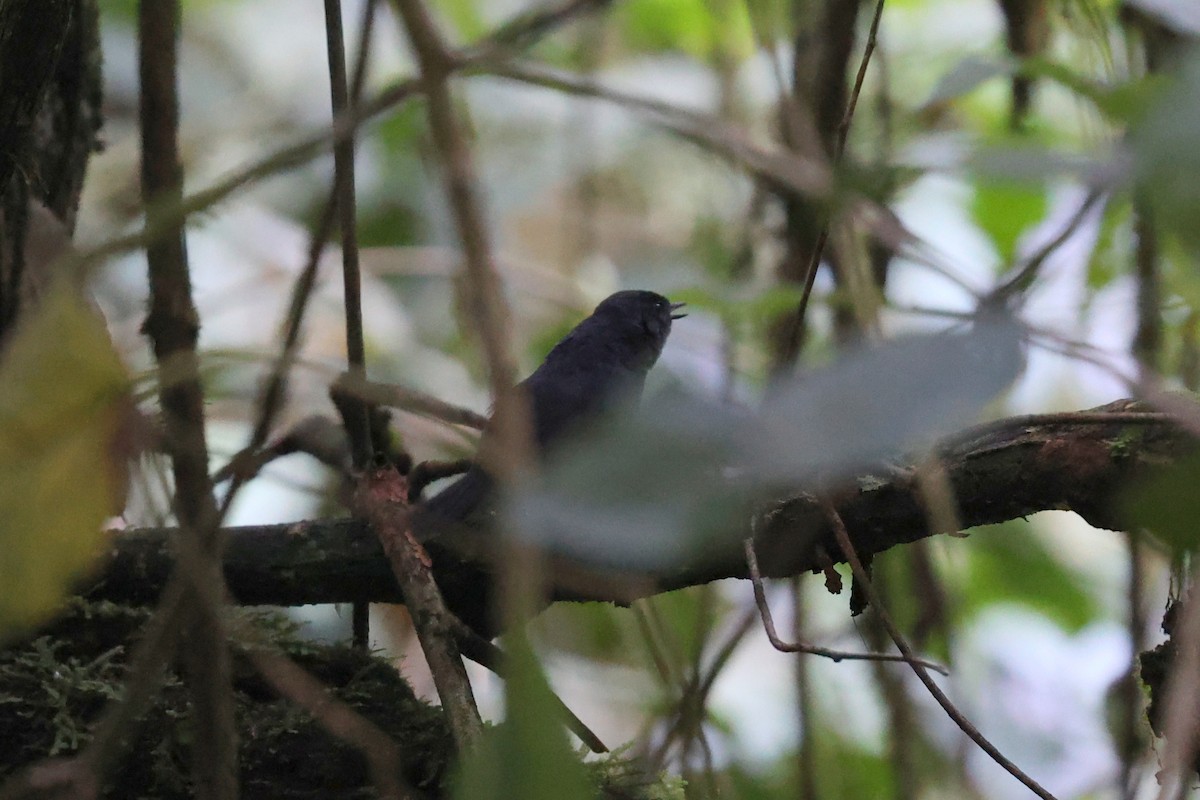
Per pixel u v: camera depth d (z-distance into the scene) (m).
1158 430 3.35
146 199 2.19
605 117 8.67
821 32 5.00
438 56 1.52
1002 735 6.94
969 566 7.26
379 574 4.41
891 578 6.02
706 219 7.72
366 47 2.43
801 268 5.09
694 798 4.46
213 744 2.14
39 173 4.95
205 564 2.10
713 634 6.55
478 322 1.49
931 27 7.70
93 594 4.33
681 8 7.95
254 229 9.21
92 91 5.71
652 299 6.64
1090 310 4.11
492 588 4.25
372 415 4.76
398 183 9.05
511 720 1.33
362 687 4.25
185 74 10.51
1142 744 4.72
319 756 4.00
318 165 9.52
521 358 7.98
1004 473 3.60
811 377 1.38
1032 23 4.92
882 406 1.34
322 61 10.92
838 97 4.98
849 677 6.97
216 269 8.99
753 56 7.08
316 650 4.34
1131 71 4.14
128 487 2.38
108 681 4.08
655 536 1.28
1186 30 2.85
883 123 5.04
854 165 1.99
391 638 7.15
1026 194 4.55
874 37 3.36
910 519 3.73
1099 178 1.21
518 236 9.68
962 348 1.40
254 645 3.79
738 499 1.31
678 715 4.79
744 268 5.66
